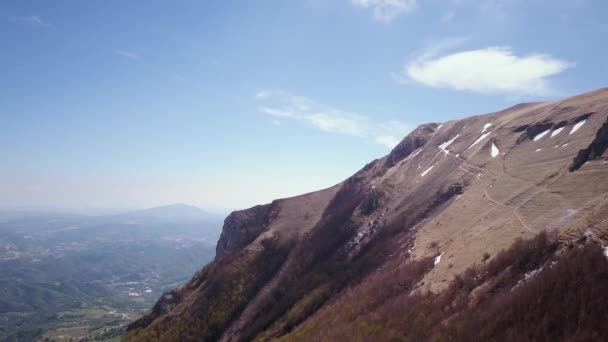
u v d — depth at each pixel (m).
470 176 95.25
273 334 83.88
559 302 29.69
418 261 63.53
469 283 42.66
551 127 87.50
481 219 64.12
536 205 55.09
